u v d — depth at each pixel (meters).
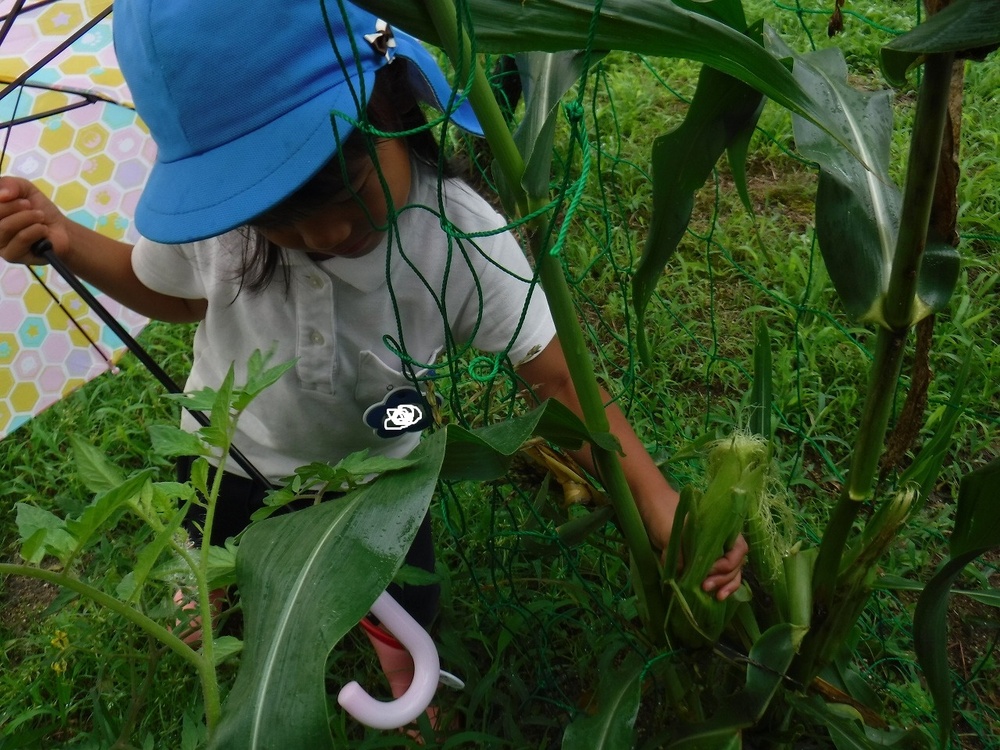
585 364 1.02
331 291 1.30
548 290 0.97
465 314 1.36
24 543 0.66
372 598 0.74
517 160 0.89
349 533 0.81
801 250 2.49
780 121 2.91
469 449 1.02
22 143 1.56
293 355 1.40
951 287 0.93
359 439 1.51
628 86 3.14
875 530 1.10
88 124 1.61
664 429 2.03
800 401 1.91
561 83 0.88
